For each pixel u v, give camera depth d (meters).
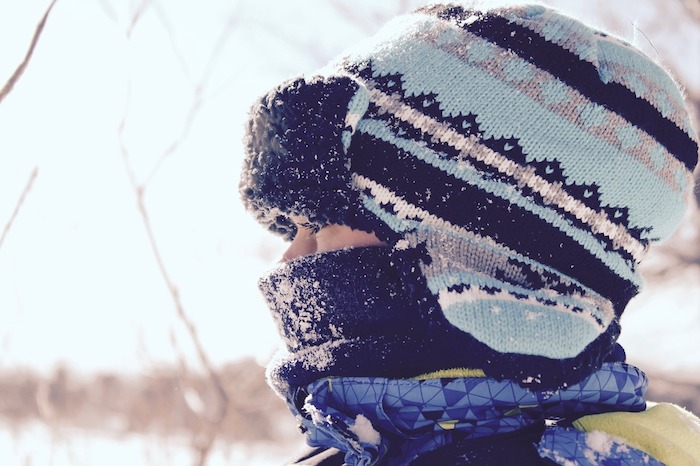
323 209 0.89
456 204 0.87
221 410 3.23
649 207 0.91
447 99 0.88
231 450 3.44
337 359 0.90
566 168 0.87
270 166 0.91
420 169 0.87
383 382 0.86
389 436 0.88
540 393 0.85
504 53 0.90
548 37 0.92
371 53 0.94
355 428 0.85
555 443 0.80
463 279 0.82
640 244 0.93
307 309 0.93
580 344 0.79
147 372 3.54
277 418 3.79
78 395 4.00
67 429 3.74
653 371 4.99
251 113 0.94
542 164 0.87
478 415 0.85
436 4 0.99
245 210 1.01
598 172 0.88
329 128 0.88
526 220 0.87
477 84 0.89
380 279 0.89
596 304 0.85
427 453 0.84
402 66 0.91
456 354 0.87
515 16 0.93
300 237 0.98
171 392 3.46
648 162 0.91
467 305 0.80
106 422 4.05
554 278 0.85
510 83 0.89
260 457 3.63
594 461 0.79
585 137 0.88
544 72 0.90
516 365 0.77
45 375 3.75
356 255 0.90
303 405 0.95
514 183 0.87
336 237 0.93
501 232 0.86
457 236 0.86
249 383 3.59
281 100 0.90
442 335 0.82
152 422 3.52
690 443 0.84
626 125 0.90
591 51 0.92
